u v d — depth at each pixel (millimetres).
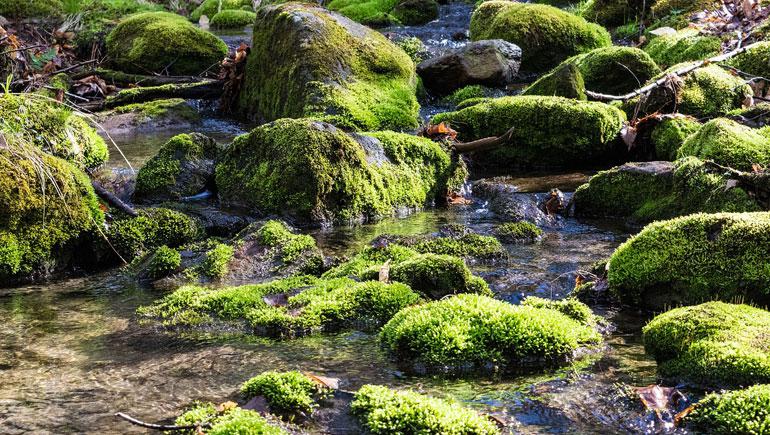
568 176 7922
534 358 3541
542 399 3166
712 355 3252
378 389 3105
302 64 9898
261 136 6809
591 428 2938
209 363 3635
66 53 13625
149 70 13109
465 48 11820
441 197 7328
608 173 6543
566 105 8227
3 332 4125
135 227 5730
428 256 4598
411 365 3533
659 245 4352
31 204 5191
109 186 6895
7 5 15781
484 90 11430
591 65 10172
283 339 3943
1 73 9688
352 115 9234
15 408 3172
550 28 12953
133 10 18297
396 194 6938
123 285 5008
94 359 3721
